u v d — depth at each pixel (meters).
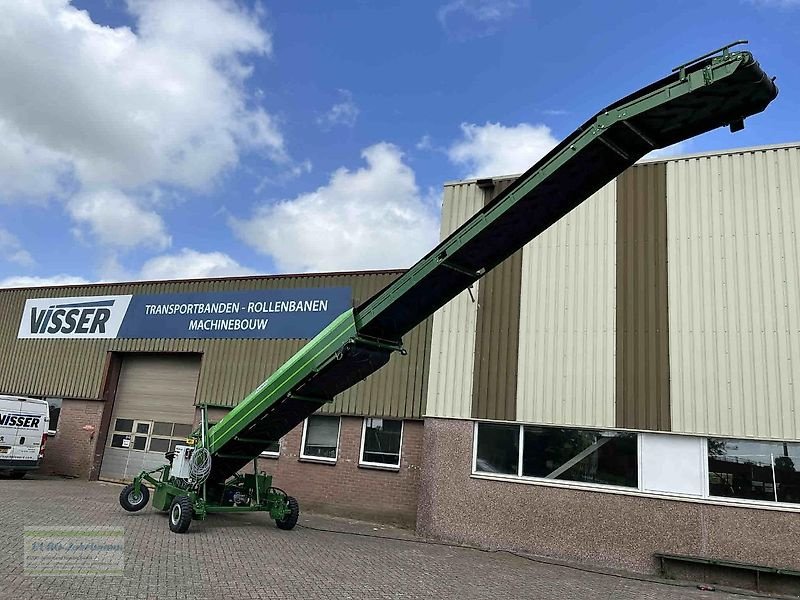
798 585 10.27
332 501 15.91
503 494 12.75
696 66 6.47
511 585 9.23
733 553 10.94
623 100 7.01
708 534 11.16
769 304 11.59
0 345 22.70
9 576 7.32
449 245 8.88
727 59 6.15
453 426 13.48
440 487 13.28
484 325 13.67
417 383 15.74
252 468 16.97
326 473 16.17
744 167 12.30
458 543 12.84
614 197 13.20
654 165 13.02
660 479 11.70
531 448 12.85
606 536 11.80
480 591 8.63
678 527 11.37
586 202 13.41
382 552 11.16
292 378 11.50
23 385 21.78
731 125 6.92
